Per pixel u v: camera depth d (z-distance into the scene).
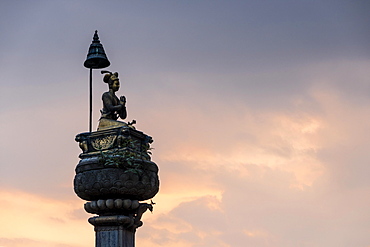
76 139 22.72
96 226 22.17
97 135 22.39
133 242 22.50
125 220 21.75
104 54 25.00
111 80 23.50
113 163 21.48
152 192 22.42
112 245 21.78
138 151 22.38
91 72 25.31
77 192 22.28
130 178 21.64
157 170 22.88
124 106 23.42
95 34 25.25
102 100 23.31
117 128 22.16
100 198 22.02
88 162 21.94
